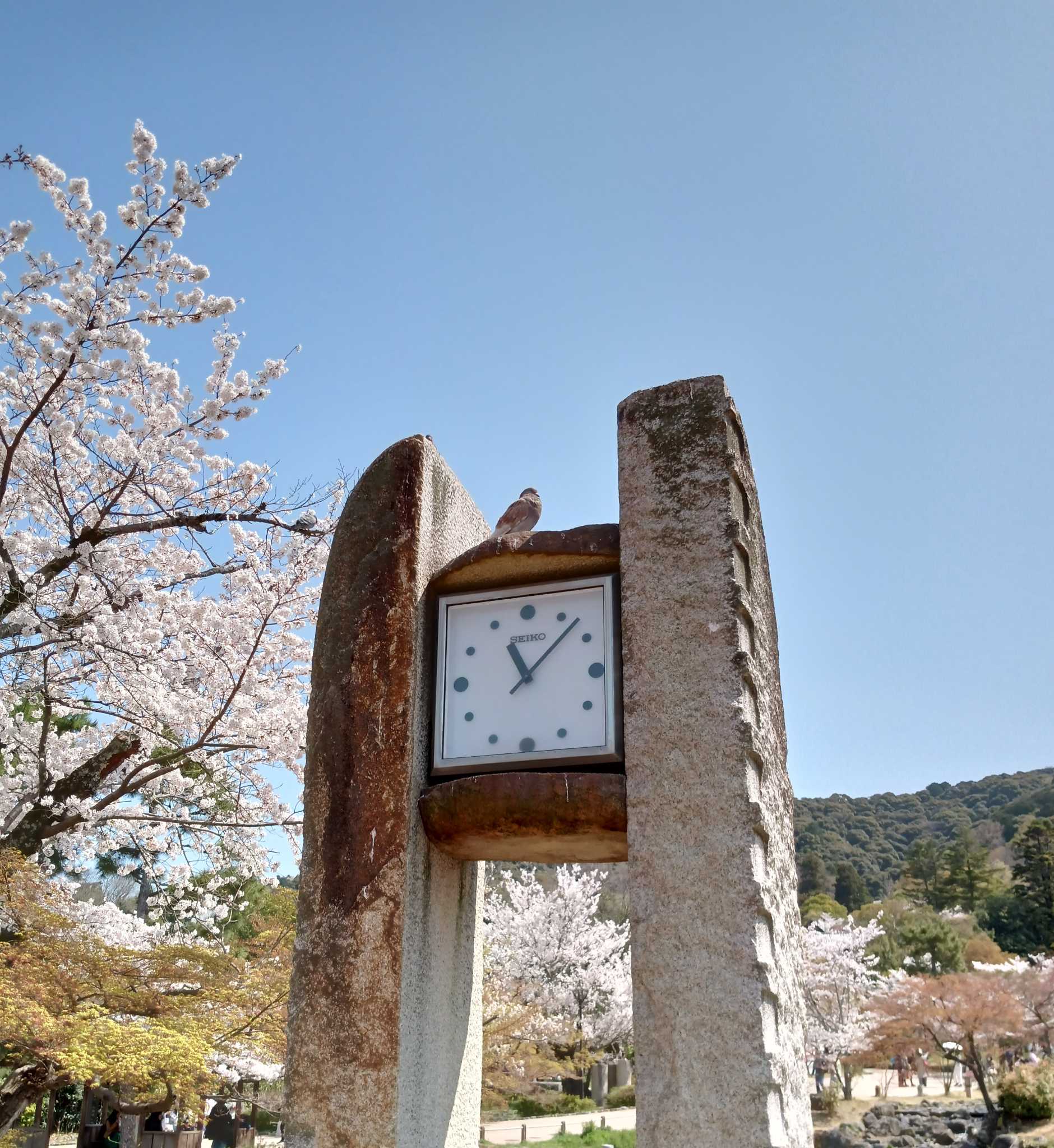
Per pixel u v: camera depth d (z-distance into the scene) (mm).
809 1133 3094
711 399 3531
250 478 8789
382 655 3520
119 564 9211
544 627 3598
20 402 8289
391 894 3215
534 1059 18094
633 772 3150
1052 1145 19188
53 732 10273
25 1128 9969
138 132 7449
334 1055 3076
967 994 23375
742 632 3232
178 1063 6168
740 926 2891
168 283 8039
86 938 7254
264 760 9805
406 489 3740
